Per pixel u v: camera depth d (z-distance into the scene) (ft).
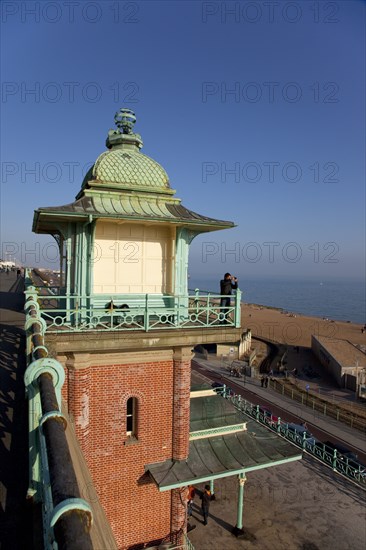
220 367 163.84
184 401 41.83
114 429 39.58
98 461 38.91
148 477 41.39
